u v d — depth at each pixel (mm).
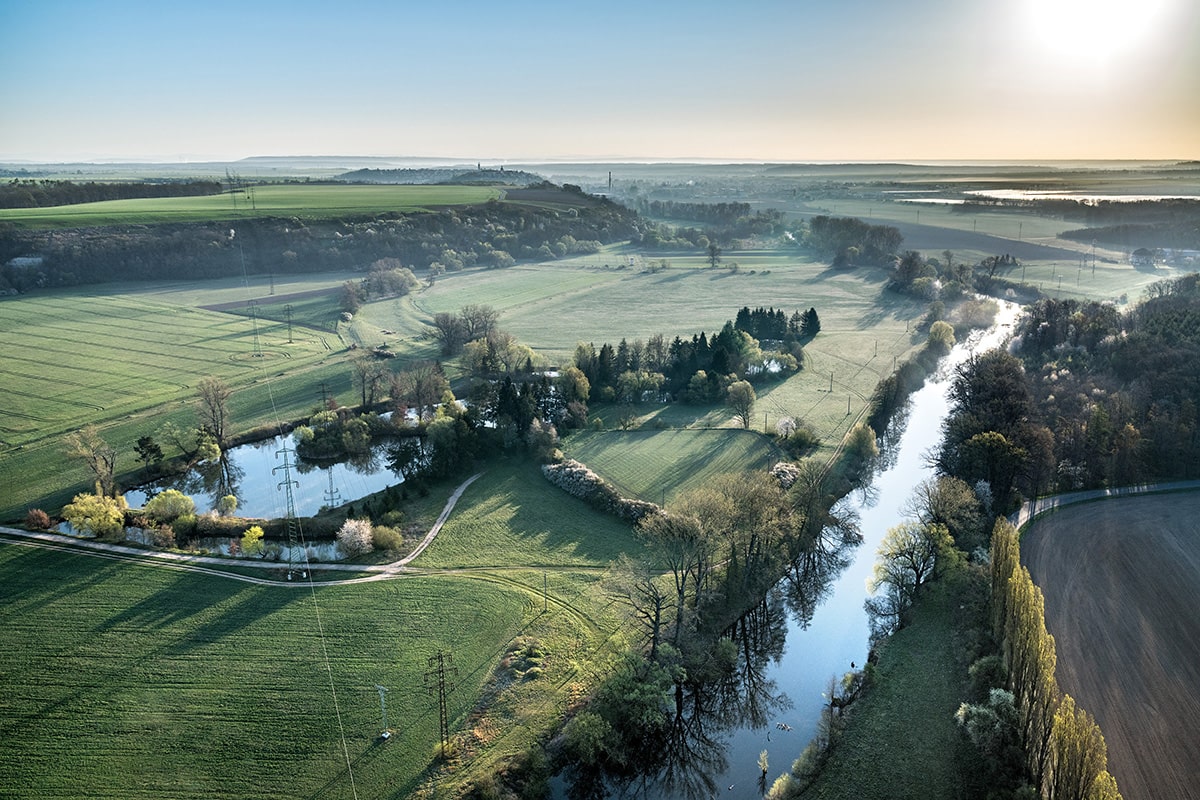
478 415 139500
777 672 85438
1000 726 68125
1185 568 92875
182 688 74812
